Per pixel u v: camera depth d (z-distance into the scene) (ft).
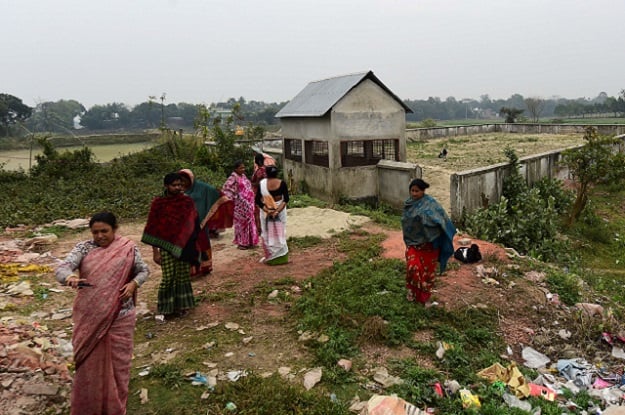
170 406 14.23
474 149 98.58
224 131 77.92
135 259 13.24
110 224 12.92
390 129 52.24
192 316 20.47
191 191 24.68
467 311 20.88
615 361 18.78
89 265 12.58
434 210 20.25
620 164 43.80
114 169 57.57
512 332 20.15
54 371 15.11
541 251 36.37
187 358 16.87
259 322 19.89
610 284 32.60
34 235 33.99
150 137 110.32
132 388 15.10
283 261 26.81
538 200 40.06
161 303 20.10
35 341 16.62
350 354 17.39
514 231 37.45
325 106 49.73
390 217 40.81
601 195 56.13
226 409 13.92
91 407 12.43
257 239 30.58
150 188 49.03
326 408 13.91
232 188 29.60
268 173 26.37
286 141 61.77
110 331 12.62
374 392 15.20
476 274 24.99
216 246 31.22
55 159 58.29
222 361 16.87
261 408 13.83
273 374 15.96
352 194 50.80
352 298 21.20
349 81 51.19
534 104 215.31
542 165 51.13
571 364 18.10
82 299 12.37
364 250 28.86
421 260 20.75
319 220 37.14
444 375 16.44
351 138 50.67
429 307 20.98
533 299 22.66
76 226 36.47
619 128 116.26
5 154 88.63
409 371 16.19
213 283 24.25
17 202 43.50
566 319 21.43
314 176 54.60
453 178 39.29
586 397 15.99
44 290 23.54
